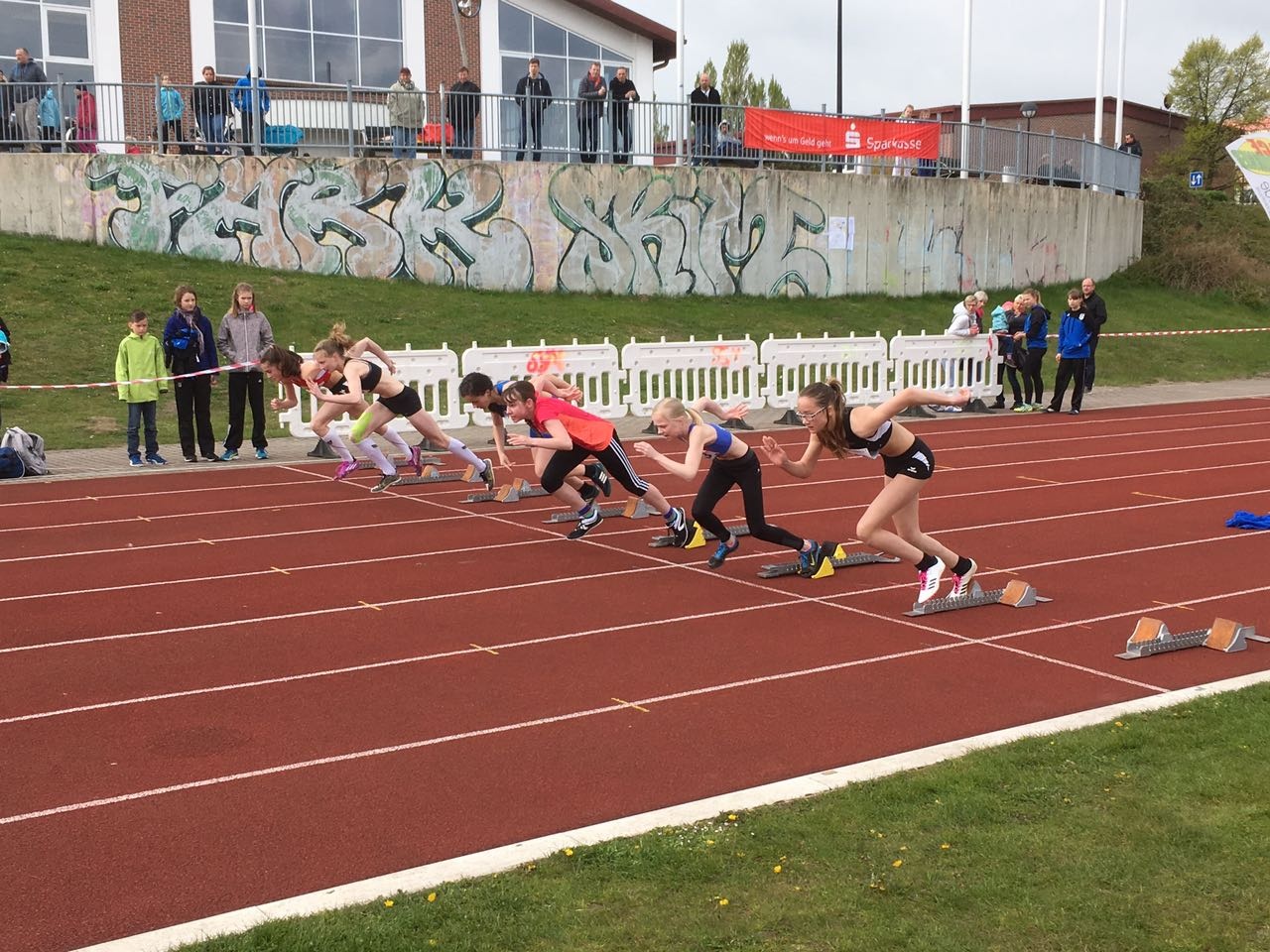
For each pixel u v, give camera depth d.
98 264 22.62
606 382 19.38
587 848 4.40
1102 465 14.28
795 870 4.22
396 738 5.72
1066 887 4.06
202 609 8.06
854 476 13.55
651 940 3.75
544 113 25.39
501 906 3.98
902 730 5.80
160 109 23.86
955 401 7.34
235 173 23.77
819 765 5.36
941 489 12.69
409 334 21.58
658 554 9.71
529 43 31.98
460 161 24.70
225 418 17.31
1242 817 4.57
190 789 5.12
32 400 17.20
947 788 4.92
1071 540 10.16
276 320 21.38
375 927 3.82
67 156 23.61
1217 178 47.53
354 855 4.50
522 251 25.28
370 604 8.18
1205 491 12.55
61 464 14.20
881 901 3.99
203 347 14.35
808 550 8.94
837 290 28.38
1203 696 6.11
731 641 7.32
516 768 5.35
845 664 6.85
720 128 26.70
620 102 25.81
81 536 10.37
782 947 3.71
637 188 25.88
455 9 27.41
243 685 6.50
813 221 27.78
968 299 20.91
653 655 7.02
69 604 8.19
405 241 24.58
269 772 5.32
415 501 12.11
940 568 7.94
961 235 29.95
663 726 5.87
